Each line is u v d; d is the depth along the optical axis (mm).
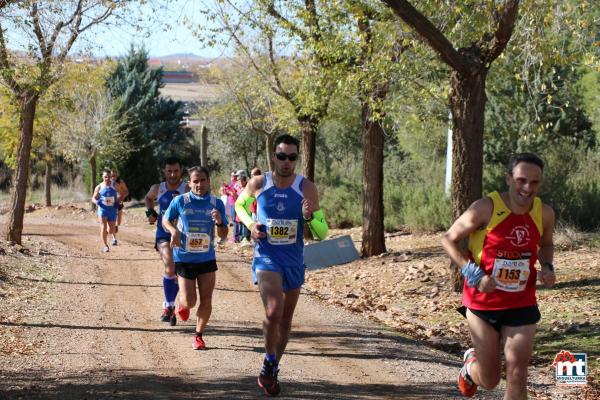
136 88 42875
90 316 9922
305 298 12211
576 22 11516
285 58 19031
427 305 11805
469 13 11695
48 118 27688
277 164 6223
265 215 6262
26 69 14062
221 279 13719
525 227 4867
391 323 10719
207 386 6598
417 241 19344
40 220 26547
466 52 11523
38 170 41375
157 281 13266
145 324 9539
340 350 8398
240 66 22281
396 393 6637
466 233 4961
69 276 13406
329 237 21672
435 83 14047
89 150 32312
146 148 36406
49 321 9422
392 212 22734
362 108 17000
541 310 10703
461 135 11758
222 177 35250
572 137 24625
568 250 15500
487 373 5066
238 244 20344
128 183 35906
